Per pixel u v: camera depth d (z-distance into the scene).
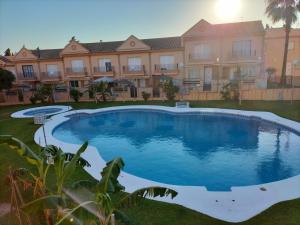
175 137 17.61
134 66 36.59
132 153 14.76
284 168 11.95
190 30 33.31
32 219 6.22
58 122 21.23
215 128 19.33
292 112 20.89
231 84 27.44
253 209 7.46
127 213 7.25
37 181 5.93
